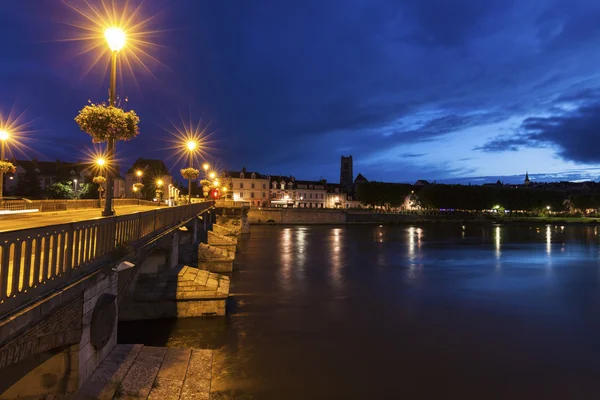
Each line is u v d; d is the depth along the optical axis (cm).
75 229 773
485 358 1598
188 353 1446
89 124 1051
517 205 14575
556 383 1387
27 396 909
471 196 13175
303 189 14662
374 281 3148
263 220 10488
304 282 3045
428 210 13888
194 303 2008
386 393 1300
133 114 1131
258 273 3397
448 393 1308
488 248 5731
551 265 4122
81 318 937
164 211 1661
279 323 1989
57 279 698
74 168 8844
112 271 1044
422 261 4347
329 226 10269
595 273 3641
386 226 10606
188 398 1165
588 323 2077
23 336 667
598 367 1521
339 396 1275
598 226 11562
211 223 5288
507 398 1280
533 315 2220
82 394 947
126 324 1903
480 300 2556
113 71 1118
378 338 1809
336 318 2102
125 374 1125
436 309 2327
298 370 1452
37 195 7781
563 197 16000
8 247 547
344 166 18200
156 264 2016
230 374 1399
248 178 13512
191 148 3316
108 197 1063
